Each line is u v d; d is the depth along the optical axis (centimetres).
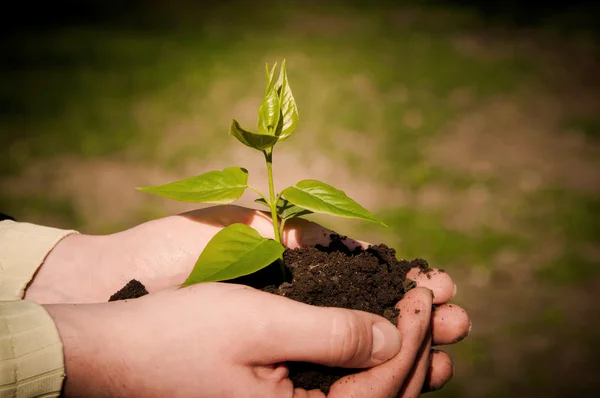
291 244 57
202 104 200
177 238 57
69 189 143
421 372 52
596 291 110
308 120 184
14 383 46
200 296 49
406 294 53
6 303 47
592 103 203
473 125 183
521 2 359
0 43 273
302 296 52
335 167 152
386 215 129
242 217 58
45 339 47
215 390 48
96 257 57
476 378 93
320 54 257
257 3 372
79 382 48
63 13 332
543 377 93
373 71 233
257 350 48
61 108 195
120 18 326
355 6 363
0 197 138
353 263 54
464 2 363
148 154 162
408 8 355
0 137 173
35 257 57
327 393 50
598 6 343
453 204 135
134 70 235
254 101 201
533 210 133
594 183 146
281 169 152
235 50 265
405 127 180
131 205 136
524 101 204
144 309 48
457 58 252
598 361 96
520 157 161
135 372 48
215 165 156
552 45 272
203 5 364
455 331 55
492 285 111
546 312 105
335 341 48
